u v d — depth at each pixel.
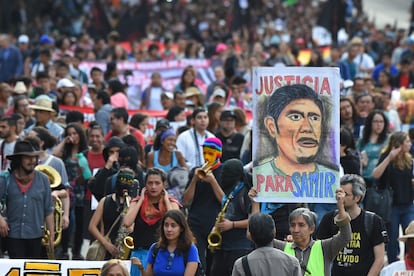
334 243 21.62
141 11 78.19
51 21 89.94
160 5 92.94
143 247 24.38
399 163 29.62
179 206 24.55
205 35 74.44
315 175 22.42
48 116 33.50
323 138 22.42
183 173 29.34
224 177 24.91
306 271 21.53
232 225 24.55
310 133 22.44
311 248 21.67
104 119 36.00
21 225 26.08
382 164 29.55
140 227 24.34
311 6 101.06
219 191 25.58
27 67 52.00
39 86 39.09
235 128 33.38
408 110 38.97
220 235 24.58
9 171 26.28
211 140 24.86
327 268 21.64
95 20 74.69
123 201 25.31
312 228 21.70
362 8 102.88
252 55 56.12
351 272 23.20
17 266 23.30
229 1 97.00
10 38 66.88
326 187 22.42
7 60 52.31
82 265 23.41
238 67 53.16
